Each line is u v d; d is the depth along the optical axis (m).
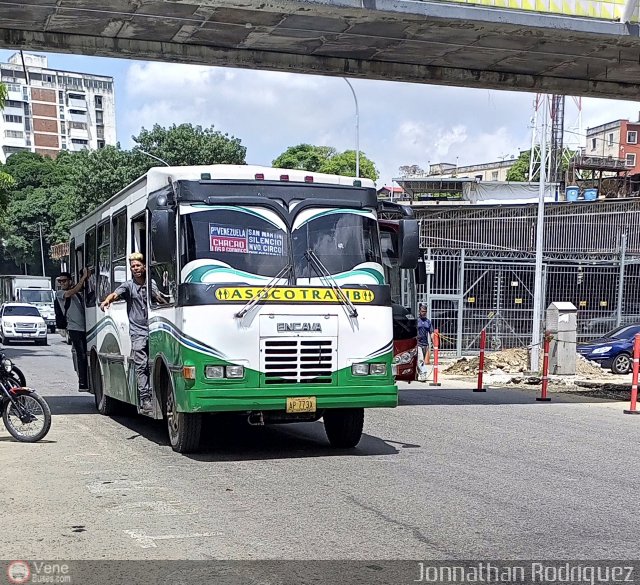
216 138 56.16
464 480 7.87
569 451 9.76
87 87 132.88
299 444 9.96
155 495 7.12
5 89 23.84
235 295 8.41
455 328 26.69
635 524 6.32
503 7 12.91
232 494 7.17
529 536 5.93
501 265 26.95
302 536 5.86
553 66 15.77
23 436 10.06
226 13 12.44
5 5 12.01
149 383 9.91
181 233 8.55
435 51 14.70
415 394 16.97
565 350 21.09
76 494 7.18
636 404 14.12
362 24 13.03
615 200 33.53
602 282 28.42
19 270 80.38
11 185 26.53
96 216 13.01
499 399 15.98
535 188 47.12
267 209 8.81
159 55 14.09
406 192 49.69
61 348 34.81
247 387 8.36
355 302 8.84
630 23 13.61
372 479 7.84
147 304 9.91
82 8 12.20
